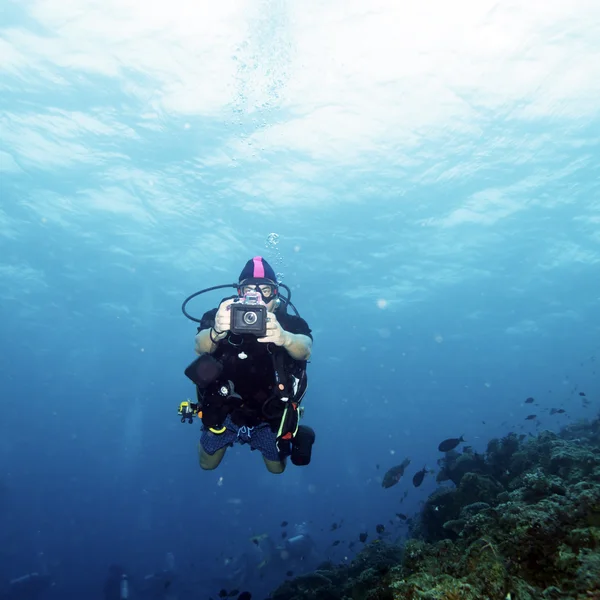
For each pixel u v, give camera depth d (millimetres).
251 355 2996
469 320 38469
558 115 17297
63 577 30766
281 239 25688
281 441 3238
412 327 40031
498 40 14258
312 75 15336
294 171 20156
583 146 18922
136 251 27641
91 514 54281
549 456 6199
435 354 47344
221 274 29969
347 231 25172
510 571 2666
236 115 17188
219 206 22797
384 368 52094
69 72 15641
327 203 22625
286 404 3135
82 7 13438
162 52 14758
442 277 30859
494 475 7875
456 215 23797
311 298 34000
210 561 32500
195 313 36688
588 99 16594
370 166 19938
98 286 32156
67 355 44656
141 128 18047
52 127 18047
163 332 40656
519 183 21250
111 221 24531
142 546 40000
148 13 13523
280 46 14219
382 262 28672
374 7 13164
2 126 18094
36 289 32500
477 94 16328
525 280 31234
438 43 14352
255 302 2994
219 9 13227
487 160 19703
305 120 17328
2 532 38781
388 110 16891
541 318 38219
